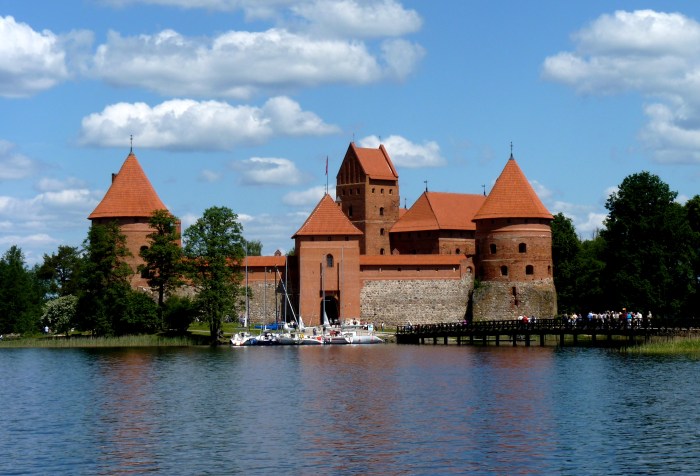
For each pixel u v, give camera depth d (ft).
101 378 266.98
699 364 272.31
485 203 452.76
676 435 173.17
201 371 281.95
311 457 160.66
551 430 178.50
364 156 529.45
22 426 189.57
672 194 381.81
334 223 431.84
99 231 391.65
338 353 340.18
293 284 432.25
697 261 392.68
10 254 629.92
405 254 483.92
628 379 242.58
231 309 383.04
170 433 181.06
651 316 374.84
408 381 248.93
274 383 250.16
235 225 387.55
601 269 431.43
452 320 443.32
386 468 153.48
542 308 440.45
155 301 412.36
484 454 161.07
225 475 150.61
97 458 161.79
